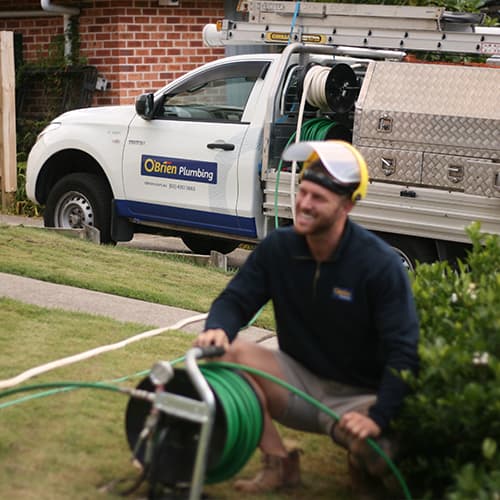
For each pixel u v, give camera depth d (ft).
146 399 14.07
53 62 56.54
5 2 58.85
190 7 55.83
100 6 54.60
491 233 30.86
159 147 37.73
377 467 15.02
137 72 54.90
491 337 14.82
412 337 14.58
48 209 41.42
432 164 31.58
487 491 13.33
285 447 15.65
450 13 33.99
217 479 14.49
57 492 14.73
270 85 35.47
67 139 40.24
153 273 33.50
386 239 33.50
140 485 14.98
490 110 30.60
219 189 36.42
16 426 17.25
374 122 32.35
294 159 15.30
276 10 36.42
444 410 14.10
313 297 15.02
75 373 20.53
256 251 15.70
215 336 15.06
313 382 15.55
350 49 36.81
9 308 25.90
